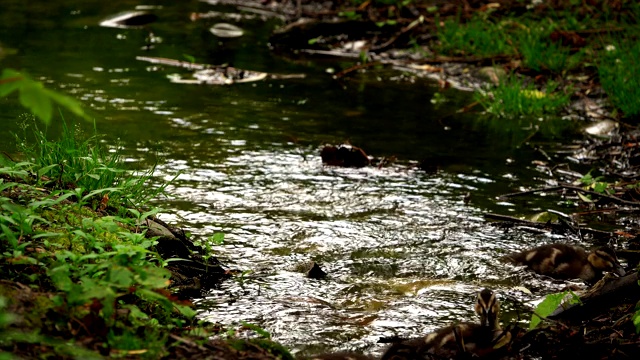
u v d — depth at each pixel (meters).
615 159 12.96
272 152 12.97
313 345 7.26
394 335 7.52
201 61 18.56
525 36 18.75
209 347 5.89
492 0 22.17
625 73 15.84
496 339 6.88
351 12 21.62
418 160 12.85
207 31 21.39
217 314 7.71
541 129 14.62
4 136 12.48
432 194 11.48
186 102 15.45
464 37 19.34
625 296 7.80
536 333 7.12
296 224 10.25
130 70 17.45
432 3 22.59
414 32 20.62
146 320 6.30
